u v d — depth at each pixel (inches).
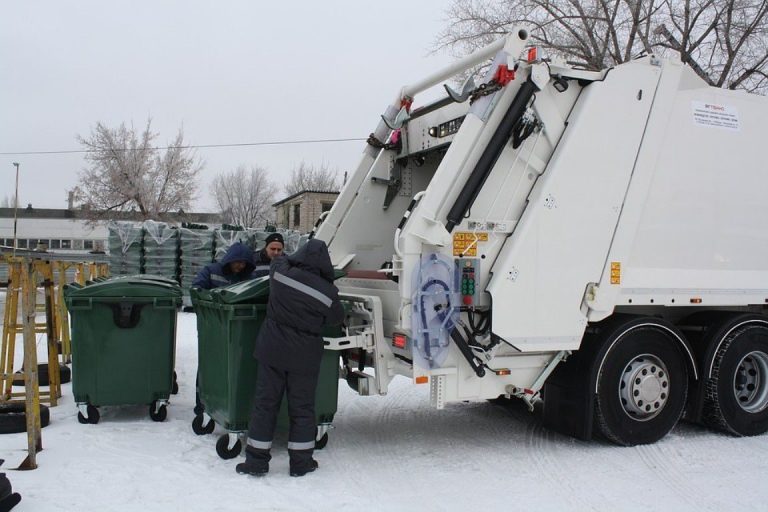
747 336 224.5
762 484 175.8
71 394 269.0
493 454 199.2
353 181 251.1
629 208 200.5
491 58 200.4
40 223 2212.1
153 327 225.1
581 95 196.7
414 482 172.1
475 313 187.8
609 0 756.0
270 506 150.9
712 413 220.7
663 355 211.6
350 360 216.1
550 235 190.1
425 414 252.7
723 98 221.0
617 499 162.7
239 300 180.5
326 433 199.5
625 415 205.5
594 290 195.0
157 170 1529.3
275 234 255.4
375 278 205.9
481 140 186.4
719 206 218.7
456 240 183.9
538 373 197.8
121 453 189.0
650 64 204.5
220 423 190.7
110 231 585.9
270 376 171.3
